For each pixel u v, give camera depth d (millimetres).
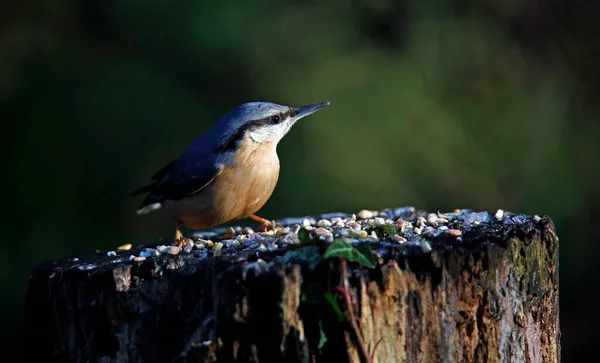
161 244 7559
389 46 14031
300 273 5023
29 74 12375
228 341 5043
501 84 13930
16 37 12711
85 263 6355
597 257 13125
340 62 13422
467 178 12977
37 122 12031
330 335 4996
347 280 4988
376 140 12578
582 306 12820
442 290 5219
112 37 12875
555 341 6012
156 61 12797
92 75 12453
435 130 12859
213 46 12672
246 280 5004
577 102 14859
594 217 13484
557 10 14953
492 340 5414
